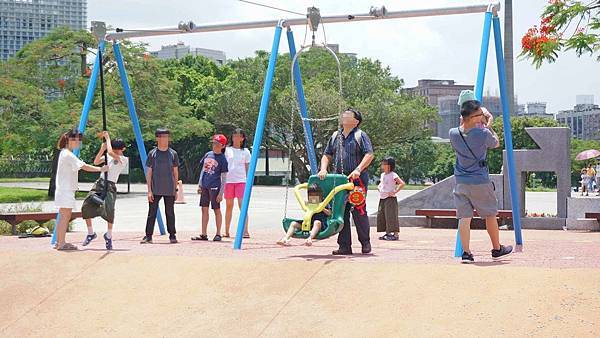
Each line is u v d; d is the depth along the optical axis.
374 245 11.16
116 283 7.88
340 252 9.03
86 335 6.73
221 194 11.51
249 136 53.97
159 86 36.19
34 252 9.12
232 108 50.50
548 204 29.59
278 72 51.72
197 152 64.75
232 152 12.10
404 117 49.00
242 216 9.84
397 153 71.69
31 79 34.69
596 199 16.19
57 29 35.47
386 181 12.62
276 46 10.58
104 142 10.05
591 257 8.66
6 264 8.67
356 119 9.00
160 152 10.98
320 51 56.31
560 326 5.71
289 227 9.02
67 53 34.72
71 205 9.56
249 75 53.19
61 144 9.71
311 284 7.23
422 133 56.38
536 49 13.77
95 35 11.46
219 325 6.63
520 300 6.23
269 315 6.68
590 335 5.53
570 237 13.50
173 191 11.02
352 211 9.09
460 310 6.21
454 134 7.81
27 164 71.31
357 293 6.86
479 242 11.67
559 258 8.48
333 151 9.08
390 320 6.23
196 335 6.48
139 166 66.25
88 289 7.79
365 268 7.43
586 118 115.38
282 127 50.34
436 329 5.94
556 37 13.78
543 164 16.47
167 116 36.78
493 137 7.75
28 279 8.16
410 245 11.20
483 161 7.81
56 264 8.58
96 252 9.05
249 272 7.72
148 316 7.00
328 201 8.69
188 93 63.97
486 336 5.72
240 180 12.06
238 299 7.13
